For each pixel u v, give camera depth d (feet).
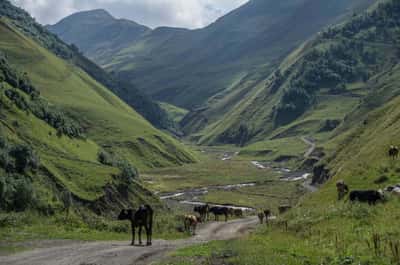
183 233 174.81
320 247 90.48
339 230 104.37
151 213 115.14
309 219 127.95
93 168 319.68
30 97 437.17
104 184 295.28
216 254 87.25
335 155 410.11
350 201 136.98
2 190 187.11
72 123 474.90
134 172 472.03
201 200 447.01
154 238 146.51
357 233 97.40
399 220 101.96
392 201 127.44
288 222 139.74
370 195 132.57
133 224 115.24
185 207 394.32
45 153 314.76
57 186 256.73
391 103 358.23
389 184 163.73
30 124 357.20
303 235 111.45
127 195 318.45
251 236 136.98
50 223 144.87
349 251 81.15
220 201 437.58
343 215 120.26
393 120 271.90
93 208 264.93
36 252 93.76
